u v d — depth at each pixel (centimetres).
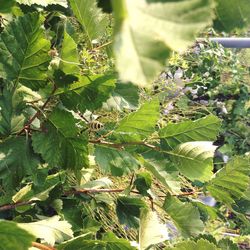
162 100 144
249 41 193
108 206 103
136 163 92
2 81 85
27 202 85
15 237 63
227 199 93
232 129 207
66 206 93
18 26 78
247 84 208
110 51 79
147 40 28
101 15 79
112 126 93
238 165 91
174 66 157
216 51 188
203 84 188
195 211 94
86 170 96
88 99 81
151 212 89
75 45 77
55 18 99
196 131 90
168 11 29
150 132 89
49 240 76
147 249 86
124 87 89
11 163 82
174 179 91
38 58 79
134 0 28
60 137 83
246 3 36
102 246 81
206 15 29
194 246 87
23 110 83
